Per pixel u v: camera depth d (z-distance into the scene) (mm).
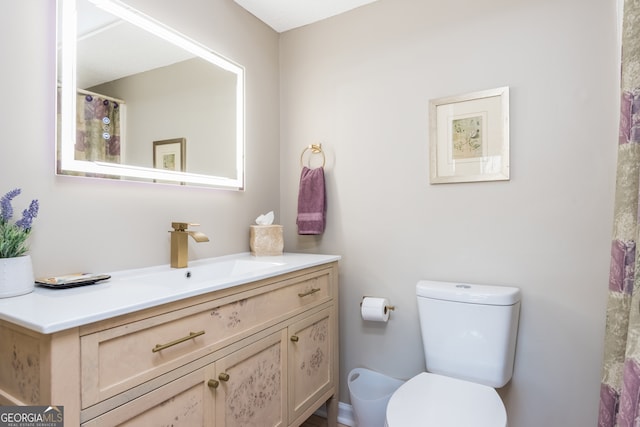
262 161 2006
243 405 1169
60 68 1135
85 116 1201
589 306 1368
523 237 1485
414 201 1728
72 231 1157
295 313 1444
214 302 1059
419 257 1717
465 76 1605
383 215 1810
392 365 1789
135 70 1361
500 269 1529
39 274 1075
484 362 1372
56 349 694
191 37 1579
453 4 1636
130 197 1334
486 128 1553
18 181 1040
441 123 1653
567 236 1406
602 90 1347
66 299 879
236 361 1138
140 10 1369
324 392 1635
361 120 1873
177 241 1422
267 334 1283
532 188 1468
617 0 1318
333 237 1954
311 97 2033
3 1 1019
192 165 1591
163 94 1464
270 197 2061
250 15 1931
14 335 792
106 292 961
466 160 1597
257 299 1241
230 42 1793
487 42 1558
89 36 1220
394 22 1783
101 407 768
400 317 1767
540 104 1452
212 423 1047
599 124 1352
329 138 1972
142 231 1373
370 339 1846
